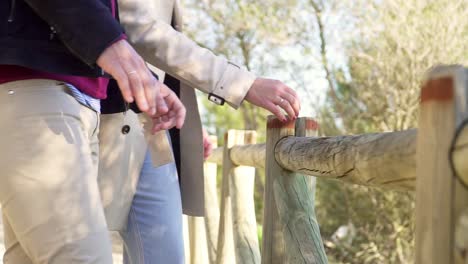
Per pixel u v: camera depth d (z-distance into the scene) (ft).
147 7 5.09
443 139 2.53
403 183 3.18
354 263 17.69
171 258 5.68
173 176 5.91
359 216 17.66
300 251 5.56
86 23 3.76
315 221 5.79
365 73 17.51
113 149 5.43
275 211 5.99
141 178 5.71
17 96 3.82
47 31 3.86
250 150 8.04
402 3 16.74
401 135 3.24
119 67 3.80
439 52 16.44
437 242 2.57
